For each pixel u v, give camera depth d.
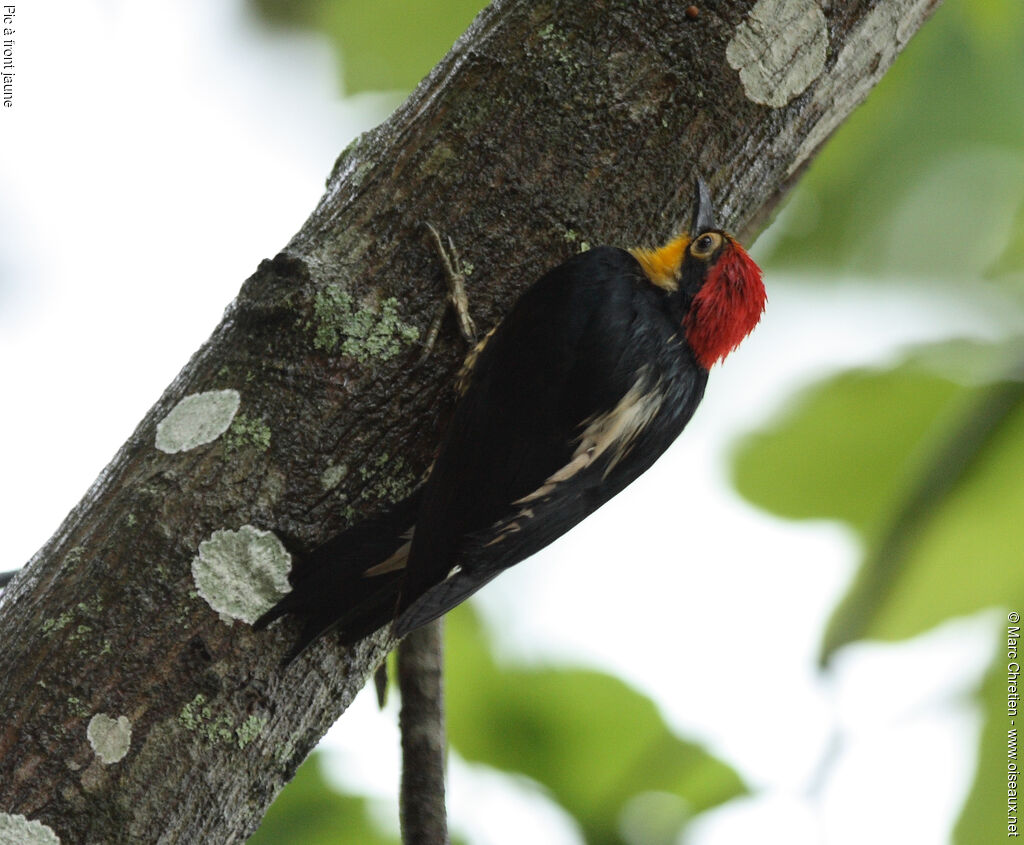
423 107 6.75
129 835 5.61
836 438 8.30
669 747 8.77
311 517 6.17
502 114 6.63
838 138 9.82
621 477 7.19
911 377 8.16
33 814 5.52
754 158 6.98
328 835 8.31
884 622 7.46
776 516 8.44
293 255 6.42
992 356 8.17
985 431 7.18
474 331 6.52
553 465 6.71
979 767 7.23
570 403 6.68
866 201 9.73
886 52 7.11
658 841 8.60
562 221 6.64
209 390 6.23
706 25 6.71
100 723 5.66
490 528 6.54
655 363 7.05
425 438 6.43
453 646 9.05
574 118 6.64
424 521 6.31
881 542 7.23
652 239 6.84
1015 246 9.35
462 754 8.87
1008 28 9.66
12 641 5.79
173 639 5.81
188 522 5.96
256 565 6.01
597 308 6.70
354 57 9.58
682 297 7.34
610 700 8.89
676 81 6.71
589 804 8.70
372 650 6.59
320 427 6.23
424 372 6.43
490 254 6.59
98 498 6.12
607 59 6.68
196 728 5.80
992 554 7.28
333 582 6.03
